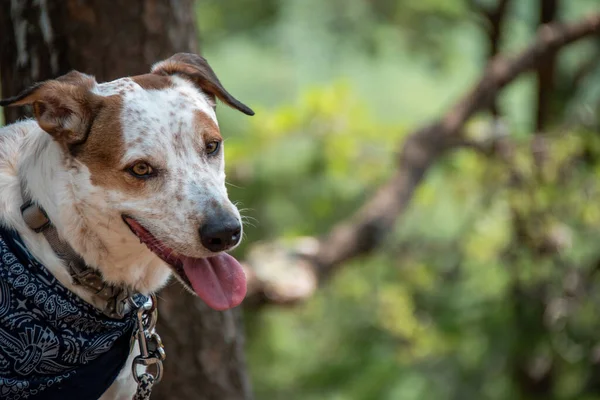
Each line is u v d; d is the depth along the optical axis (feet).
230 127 33.55
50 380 13.83
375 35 42.63
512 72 32.60
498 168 33.24
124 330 14.40
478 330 34.35
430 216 36.55
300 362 38.32
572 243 34.50
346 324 37.19
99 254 13.98
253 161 31.81
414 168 31.12
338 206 33.53
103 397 14.89
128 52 18.28
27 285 13.46
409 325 33.73
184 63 15.10
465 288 35.24
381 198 30.19
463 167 34.35
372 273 35.70
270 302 25.44
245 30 42.88
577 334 33.47
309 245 28.30
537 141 33.22
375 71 42.34
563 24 33.06
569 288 32.96
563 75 38.06
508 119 37.17
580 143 33.24
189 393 19.90
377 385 35.19
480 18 36.88
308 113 32.24
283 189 32.30
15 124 15.16
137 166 13.78
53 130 13.74
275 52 41.60
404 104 41.81
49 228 13.80
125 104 13.91
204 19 42.63
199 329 19.72
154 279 14.74
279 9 43.01
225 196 14.15
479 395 34.40
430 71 43.75
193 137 14.08
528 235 33.06
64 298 13.71
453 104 34.04
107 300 14.24
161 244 13.94
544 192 33.06
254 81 39.91
